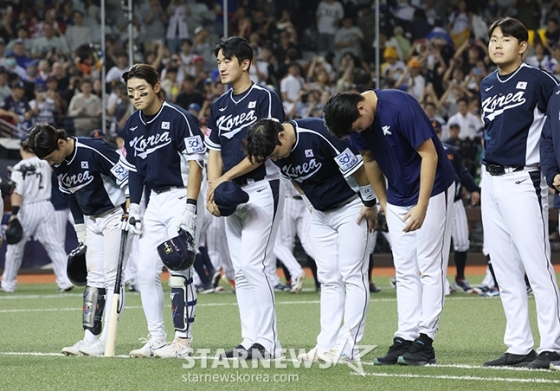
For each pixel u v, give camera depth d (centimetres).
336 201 2136
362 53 7019
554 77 2048
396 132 1992
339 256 2162
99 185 2353
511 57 2042
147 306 2267
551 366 1986
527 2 7412
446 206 2069
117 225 2372
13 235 4484
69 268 2431
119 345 2550
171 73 6612
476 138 5938
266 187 2173
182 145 2227
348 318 2153
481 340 2627
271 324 2183
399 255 2088
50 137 2292
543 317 2042
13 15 6994
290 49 6919
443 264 2084
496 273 2119
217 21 6962
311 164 2091
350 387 1769
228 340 2678
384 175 2108
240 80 2205
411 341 2089
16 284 4766
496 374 1925
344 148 2058
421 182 1983
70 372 1977
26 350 2452
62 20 6962
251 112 2178
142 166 2261
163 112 2233
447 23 7262
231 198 2088
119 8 5794
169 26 6838
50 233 4584
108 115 5869
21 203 4547
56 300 4109
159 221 2259
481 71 6962
